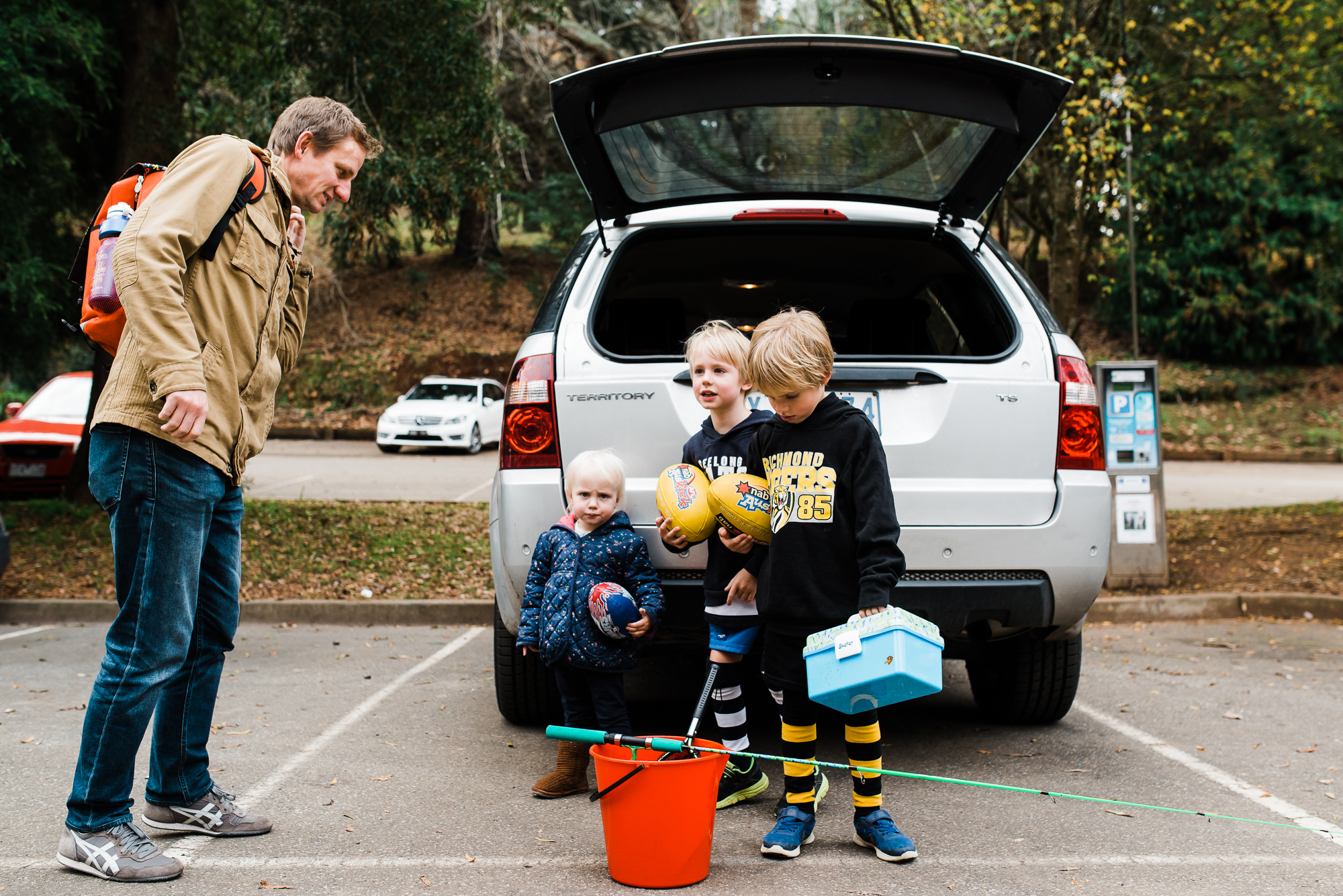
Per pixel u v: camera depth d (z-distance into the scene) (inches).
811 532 110.5
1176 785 136.1
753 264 187.6
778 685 113.0
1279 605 258.8
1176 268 858.8
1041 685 157.5
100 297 101.9
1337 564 281.3
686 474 125.6
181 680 114.6
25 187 335.9
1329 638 233.5
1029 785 136.4
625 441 134.5
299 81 353.4
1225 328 858.1
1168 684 193.3
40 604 260.7
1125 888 103.6
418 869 107.2
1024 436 137.2
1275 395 832.9
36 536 317.1
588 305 144.0
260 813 123.6
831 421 112.7
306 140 116.3
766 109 144.9
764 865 109.3
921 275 183.2
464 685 192.9
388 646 231.3
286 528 330.0
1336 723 166.1
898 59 134.8
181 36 383.9
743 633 124.8
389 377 928.3
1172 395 829.2
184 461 103.3
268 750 149.6
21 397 1032.2
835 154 155.9
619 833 102.4
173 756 115.1
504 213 1063.0
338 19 330.0
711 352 125.1
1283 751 151.1
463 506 385.4
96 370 346.6
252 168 108.4
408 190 334.0
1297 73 396.8
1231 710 174.4
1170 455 719.7
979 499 134.3
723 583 125.7
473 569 299.4
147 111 348.5
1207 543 310.5
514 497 134.6
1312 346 850.8
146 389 102.0
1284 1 383.6
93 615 261.3
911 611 132.3
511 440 136.3
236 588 117.5
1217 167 806.5
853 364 136.9
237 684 192.4
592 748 115.3
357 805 126.7
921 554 133.1
